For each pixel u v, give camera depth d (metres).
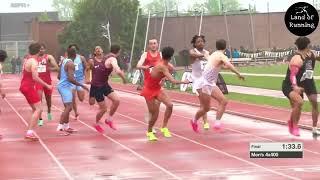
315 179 7.74
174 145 11.09
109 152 10.37
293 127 12.05
